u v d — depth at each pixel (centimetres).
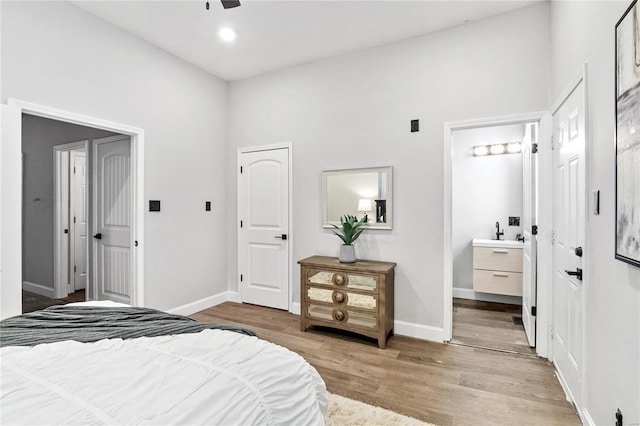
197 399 77
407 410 185
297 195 353
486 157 405
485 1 244
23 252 441
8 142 210
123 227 329
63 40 243
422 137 289
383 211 304
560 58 215
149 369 90
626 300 126
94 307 161
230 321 331
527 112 250
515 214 392
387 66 304
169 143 328
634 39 116
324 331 305
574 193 189
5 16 213
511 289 364
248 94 385
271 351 109
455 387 209
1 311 207
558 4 219
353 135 321
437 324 283
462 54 273
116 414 70
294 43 305
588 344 165
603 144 146
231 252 401
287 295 362
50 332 125
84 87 256
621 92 126
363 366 237
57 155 405
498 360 246
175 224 336
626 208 122
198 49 319
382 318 267
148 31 287
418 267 291
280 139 364
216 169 385
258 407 81
